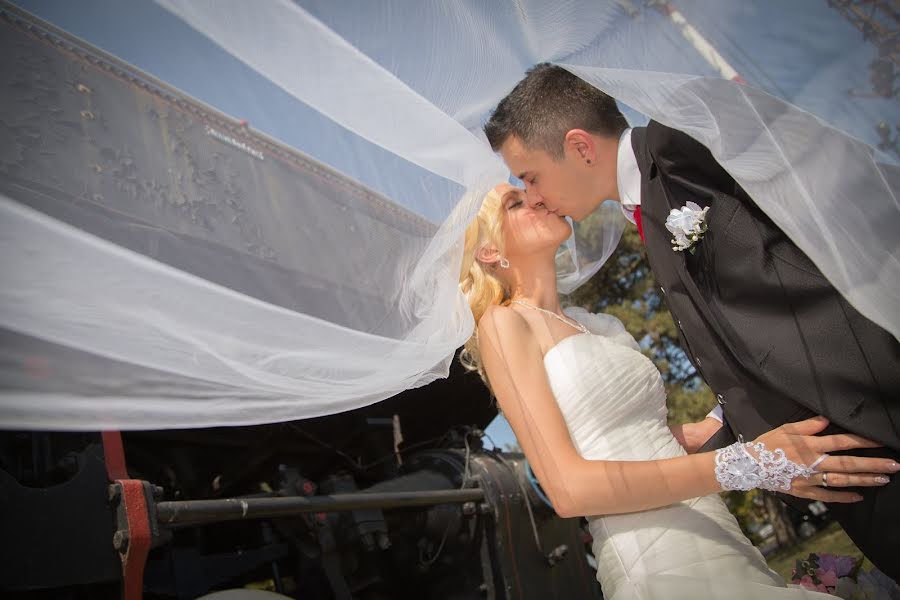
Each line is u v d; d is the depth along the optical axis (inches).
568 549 112.1
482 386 128.3
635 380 75.0
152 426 52.2
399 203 65.1
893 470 58.6
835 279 50.5
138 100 54.2
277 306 57.6
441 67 58.6
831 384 59.0
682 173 66.0
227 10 50.2
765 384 62.5
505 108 74.2
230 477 103.5
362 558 98.8
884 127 49.3
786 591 65.1
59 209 47.8
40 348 48.9
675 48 54.1
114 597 59.7
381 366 63.2
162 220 53.1
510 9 57.9
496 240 81.0
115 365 51.4
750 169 53.6
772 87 51.8
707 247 64.1
